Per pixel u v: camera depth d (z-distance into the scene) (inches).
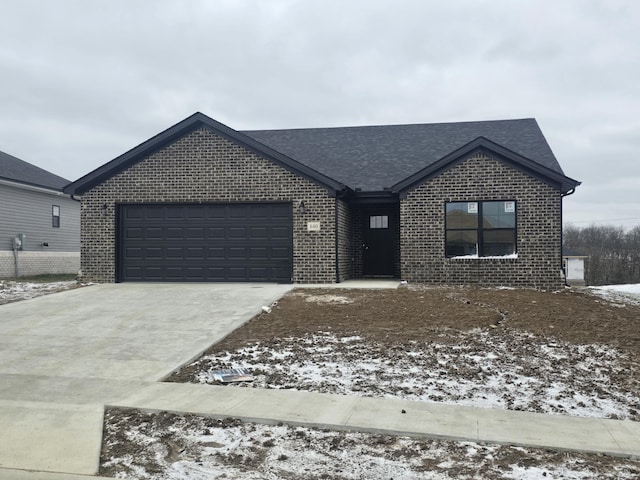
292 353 331.9
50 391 271.1
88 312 460.8
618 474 175.3
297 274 621.3
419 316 421.4
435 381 275.4
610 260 2284.7
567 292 556.7
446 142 753.0
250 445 203.3
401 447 199.8
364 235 727.7
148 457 194.7
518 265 587.5
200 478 177.3
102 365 318.7
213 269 637.9
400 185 609.9
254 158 629.0
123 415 237.3
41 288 613.9
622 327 387.9
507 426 216.1
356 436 210.7
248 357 327.6
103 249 649.6
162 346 357.7
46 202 999.6
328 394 259.0
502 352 323.6
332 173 690.8
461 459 188.4
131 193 647.8
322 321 412.8
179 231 645.3
